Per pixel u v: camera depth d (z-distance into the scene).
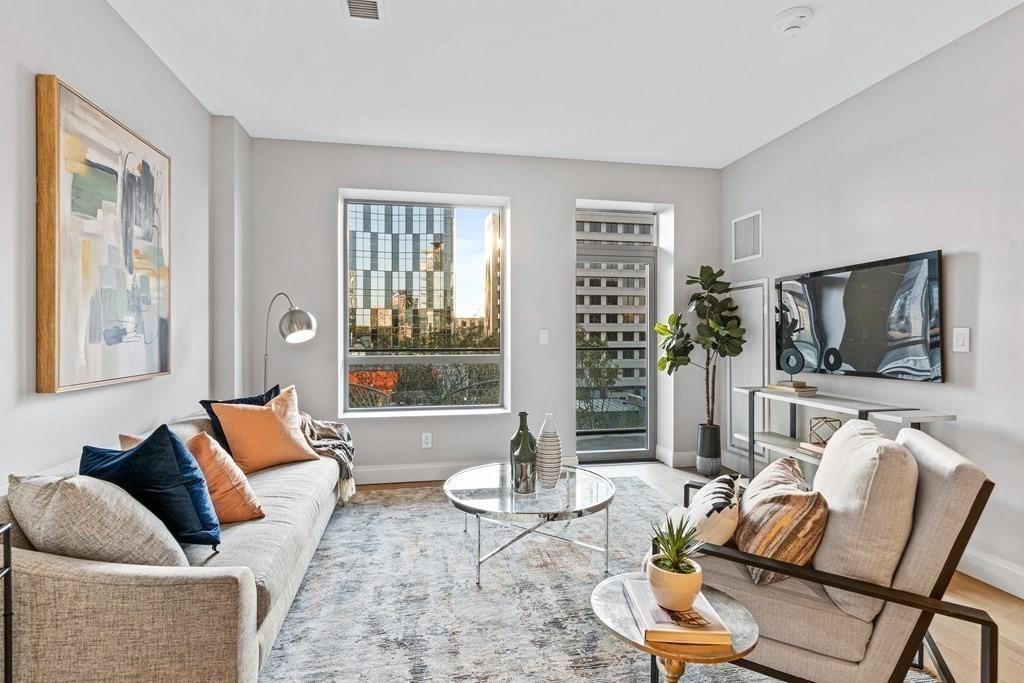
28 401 1.83
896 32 2.57
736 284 4.46
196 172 3.28
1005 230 2.42
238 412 2.90
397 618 2.15
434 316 4.51
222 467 2.10
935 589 1.38
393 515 3.37
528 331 4.39
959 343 2.61
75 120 1.99
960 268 2.61
